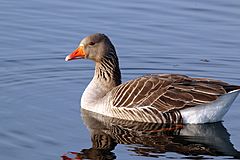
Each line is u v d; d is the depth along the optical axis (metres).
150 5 24.88
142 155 14.94
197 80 16.98
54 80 19.88
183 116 16.80
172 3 24.97
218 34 22.75
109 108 17.44
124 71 20.67
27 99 18.30
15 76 19.91
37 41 22.12
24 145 15.34
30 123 16.62
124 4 24.97
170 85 17.00
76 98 18.64
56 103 18.14
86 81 19.97
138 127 16.78
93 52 18.23
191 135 16.28
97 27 23.06
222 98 16.58
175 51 21.77
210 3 25.00
